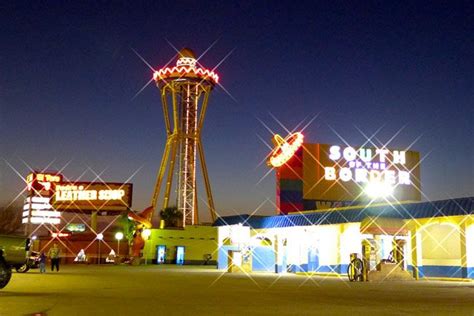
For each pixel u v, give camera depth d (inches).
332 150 2074.3
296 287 1023.6
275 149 2079.2
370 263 1344.7
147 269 1962.4
